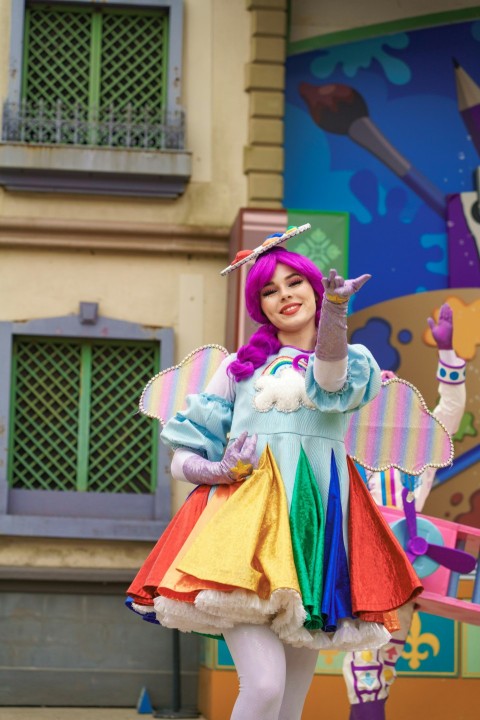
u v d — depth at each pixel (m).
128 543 8.30
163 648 8.03
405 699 7.09
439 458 4.45
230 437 4.06
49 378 8.58
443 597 5.24
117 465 8.52
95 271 8.59
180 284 8.62
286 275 4.16
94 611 8.05
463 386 5.83
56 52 8.89
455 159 9.02
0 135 8.63
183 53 8.84
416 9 9.17
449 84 9.12
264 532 3.73
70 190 8.58
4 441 8.32
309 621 3.67
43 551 8.24
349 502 3.97
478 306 8.59
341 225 8.14
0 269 8.53
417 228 8.90
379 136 9.00
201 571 3.58
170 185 8.62
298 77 9.02
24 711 7.61
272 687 3.61
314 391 3.80
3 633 7.98
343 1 9.13
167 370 4.40
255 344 4.15
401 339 8.59
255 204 8.60
